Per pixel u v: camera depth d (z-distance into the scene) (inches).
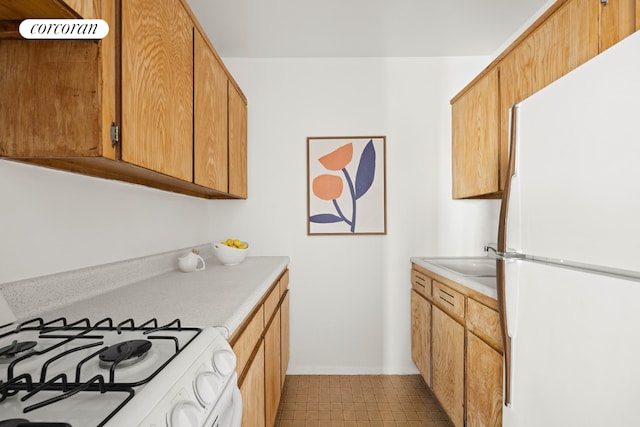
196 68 59.1
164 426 20.9
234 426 32.1
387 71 102.2
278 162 102.4
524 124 40.9
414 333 97.5
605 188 28.6
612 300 27.7
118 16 35.4
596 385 29.3
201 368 27.8
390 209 102.0
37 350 30.4
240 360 43.8
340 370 102.0
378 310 102.0
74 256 47.8
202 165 62.9
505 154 72.9
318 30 88.2
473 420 62.1
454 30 88.6
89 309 43.2
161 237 73.4
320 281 102.2
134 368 26.7
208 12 80.2
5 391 22.1
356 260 102.1
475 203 102.0
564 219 33.8
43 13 30.1
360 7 78.9
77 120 33.1
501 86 74.0
